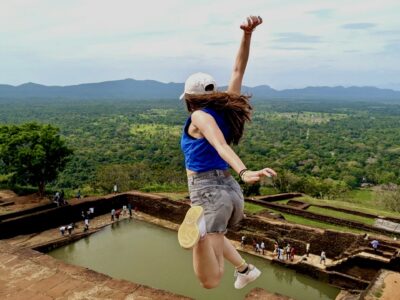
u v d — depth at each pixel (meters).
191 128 2.30
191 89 2.29
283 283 21.00
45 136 29.56
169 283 19.92
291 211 29.11
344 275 20.41
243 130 2.31
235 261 2.73
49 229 26.97
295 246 23.91
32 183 30.41
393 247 21.39
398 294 8.84
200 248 2.11
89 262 22.55
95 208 30.27
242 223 26.41
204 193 2.26
